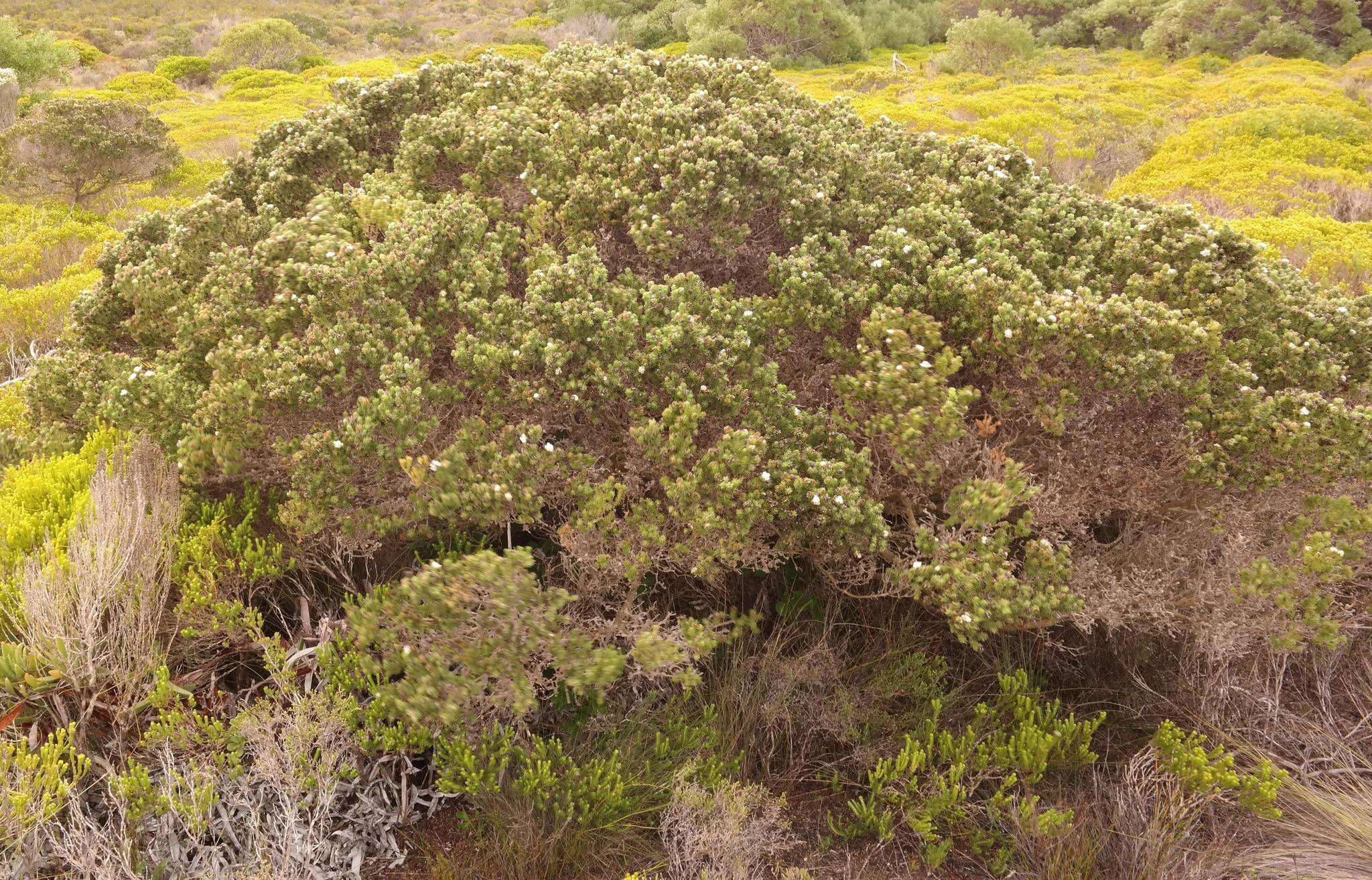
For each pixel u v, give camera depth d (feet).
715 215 11.94
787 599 11.38
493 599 8.08
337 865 8.35
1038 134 43.60
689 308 10.91
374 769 8.80
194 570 9.93
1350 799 9.57
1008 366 11.26
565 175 12.75
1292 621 9.66
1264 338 11.82
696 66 15.98
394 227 11.34
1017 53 79.41
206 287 12.11
